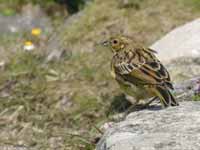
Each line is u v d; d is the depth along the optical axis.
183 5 17.36
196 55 13.75
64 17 20.80
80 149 12.46
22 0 21.64
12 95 14.67
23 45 17.70
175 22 16.72
